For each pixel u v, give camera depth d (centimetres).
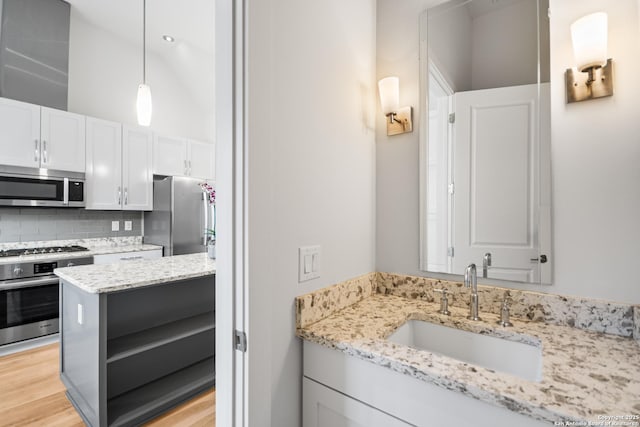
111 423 162
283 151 95
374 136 146
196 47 392
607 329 98
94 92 359
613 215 98
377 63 147
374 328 103
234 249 86
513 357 101
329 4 116
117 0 313
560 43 107
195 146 420
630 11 95
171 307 224
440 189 131
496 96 119
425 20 135
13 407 182
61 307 203
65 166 300
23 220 306
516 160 115
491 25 120
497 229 119
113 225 371
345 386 94
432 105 133
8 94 280
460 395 74
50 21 305
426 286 133
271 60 90
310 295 105
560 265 106
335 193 119
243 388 86
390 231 144
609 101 98
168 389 196
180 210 367
